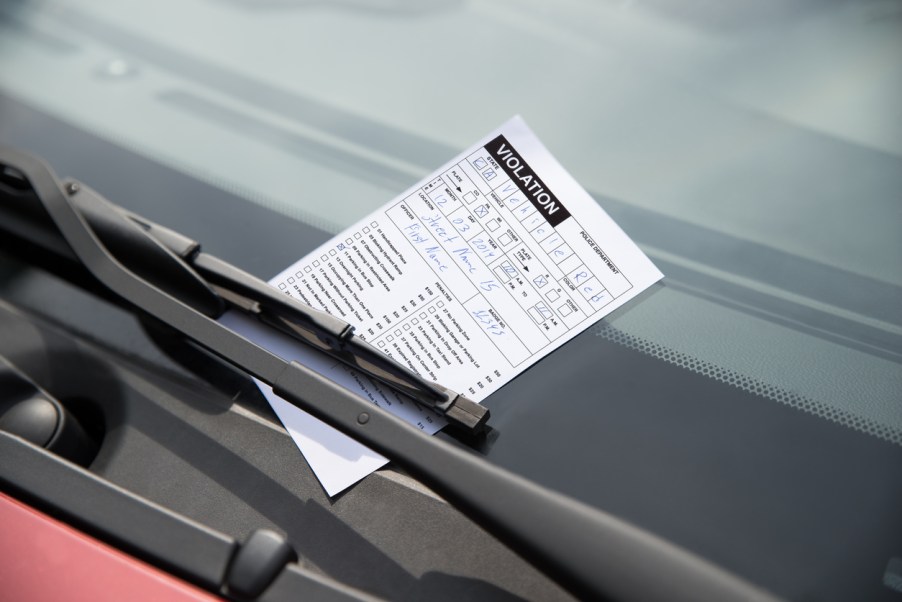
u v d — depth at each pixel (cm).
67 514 60
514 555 65
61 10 105
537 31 94
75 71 100
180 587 56
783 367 72
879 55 87
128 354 79
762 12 91
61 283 84
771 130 84
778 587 63
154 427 74
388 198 85
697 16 92
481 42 94
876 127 83
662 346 74
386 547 67
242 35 99
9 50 103
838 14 90
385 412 65
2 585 57
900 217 79
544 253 80
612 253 79
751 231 79
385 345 77
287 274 82
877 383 71
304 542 68
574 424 71
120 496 61
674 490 67
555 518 59
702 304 76
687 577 55
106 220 78
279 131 92
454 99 91
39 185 77
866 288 75
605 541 57
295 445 72
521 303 77
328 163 89
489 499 60
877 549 64
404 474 70
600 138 86
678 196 82
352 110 92
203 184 89
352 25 98
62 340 80
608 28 93
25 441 64
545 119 88
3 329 82
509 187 84
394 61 95
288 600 56
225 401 75
